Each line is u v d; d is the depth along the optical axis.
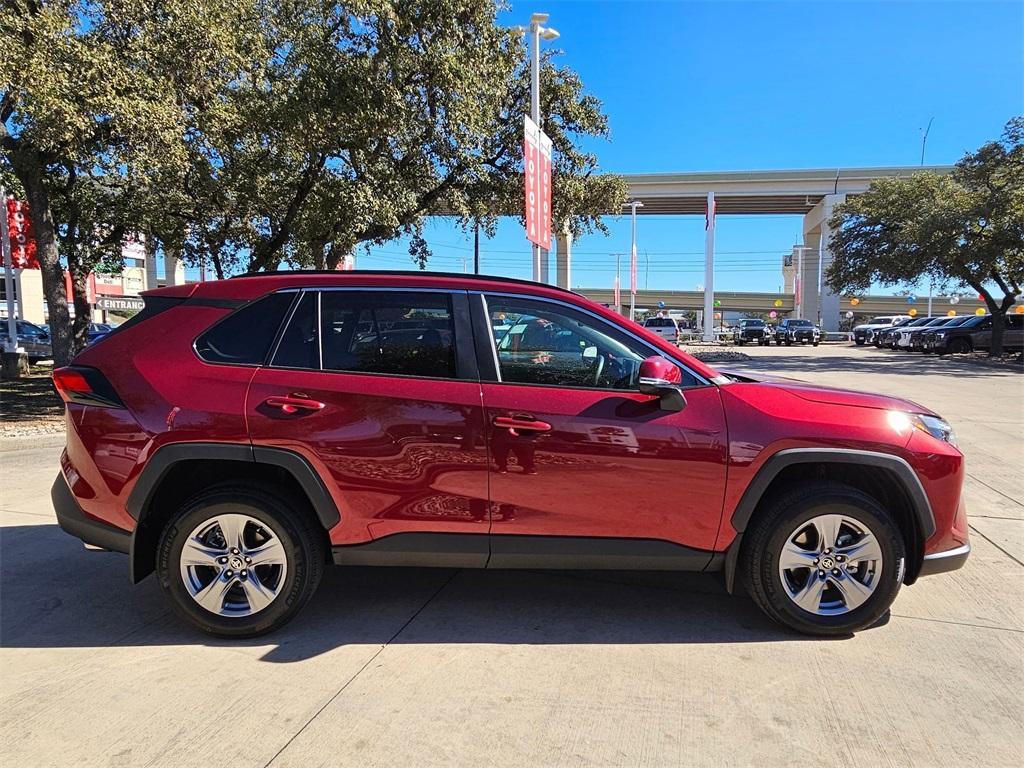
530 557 3.41
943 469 3.44
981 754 2.57
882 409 3.51
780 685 3.04
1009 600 3.98
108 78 8.55
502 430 3.31
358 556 3.44
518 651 3.36
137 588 4.19
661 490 3.33
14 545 4.97
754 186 58.22
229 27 10.34
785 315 110.81
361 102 10.50
